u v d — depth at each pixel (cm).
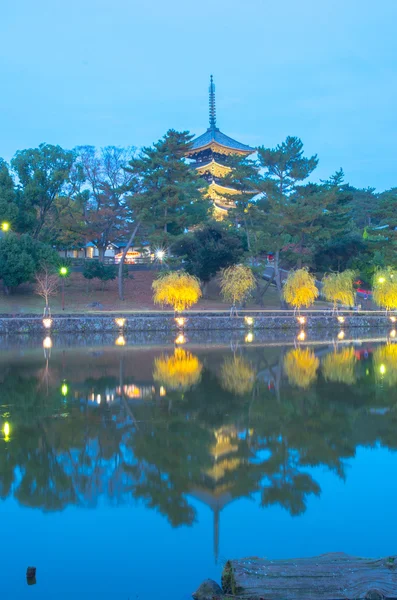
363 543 1165
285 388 2745
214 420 2120
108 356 3931
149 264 7475
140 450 1750
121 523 1261
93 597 976
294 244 7538
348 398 2509
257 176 7019
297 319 6262
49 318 5469
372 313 6788
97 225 7562
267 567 956
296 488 1451
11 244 6269
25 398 2498
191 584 1019
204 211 8175
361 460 1659
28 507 1343
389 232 7969
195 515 1296
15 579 1039
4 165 7331
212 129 11612
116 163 7600
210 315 6197
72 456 1695
